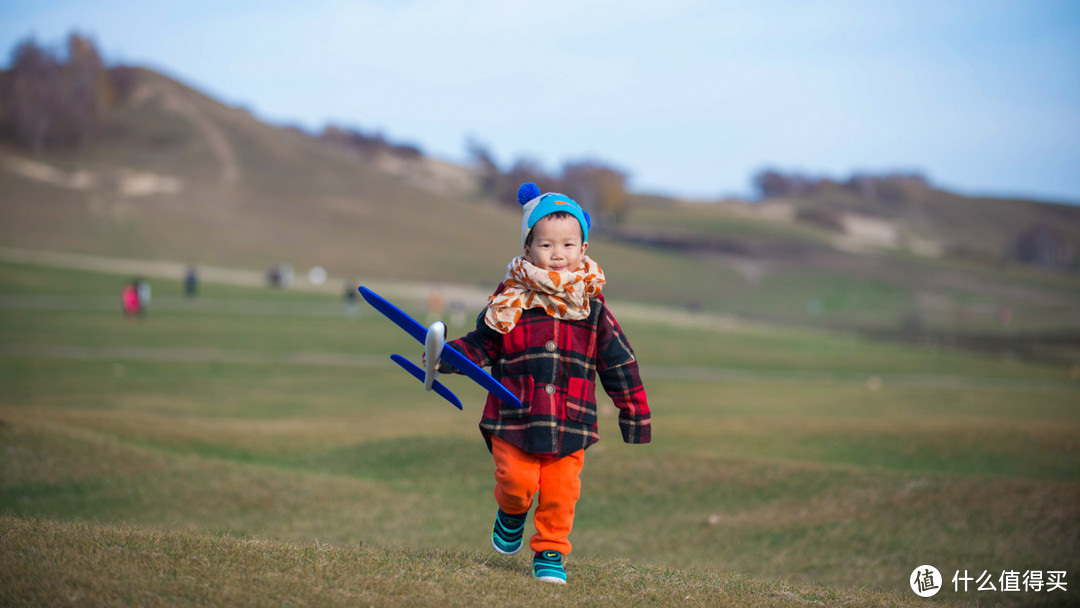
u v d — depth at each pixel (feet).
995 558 28.96
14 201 339.16
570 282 12.06
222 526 31.91
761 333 205.98
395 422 57.31
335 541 30.45
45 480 35.19
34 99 456.86
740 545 31.81
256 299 196.54
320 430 53.21
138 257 284.61
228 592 10.71
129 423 48.96
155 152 459.73
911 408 94.94
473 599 11.52
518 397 12.15
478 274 338.95
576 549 32.09
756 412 87.40
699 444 49.78
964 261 529.45
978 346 217.97
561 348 12.19
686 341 171.12
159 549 12.71
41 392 81.51
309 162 495.00
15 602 9.62
